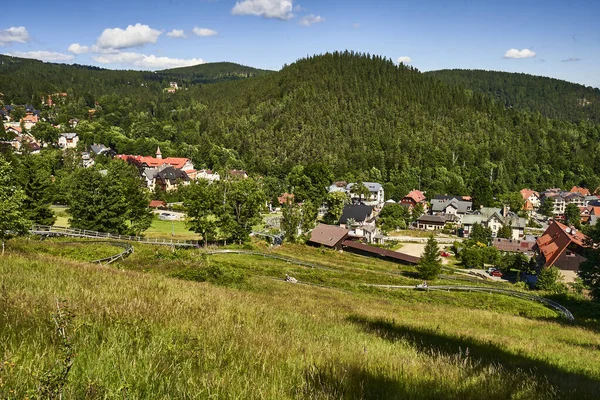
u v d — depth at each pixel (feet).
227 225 180.14
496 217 335.67
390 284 138.62
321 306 69.21
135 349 20.42
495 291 146.61
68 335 19.02
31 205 175.63
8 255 64.75
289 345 27.45
